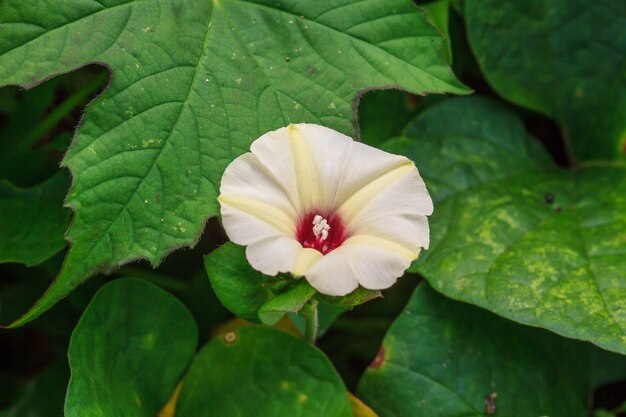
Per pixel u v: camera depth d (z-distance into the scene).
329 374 0.28
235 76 0.27
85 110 0.26
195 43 0.27
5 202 0.29
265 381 0.28
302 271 0.25
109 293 0.28
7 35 0.26
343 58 0.27
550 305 0.28
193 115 0.27
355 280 0.25
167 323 0.28
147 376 0.28
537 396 0.29
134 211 0.26
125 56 0.27
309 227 0.26
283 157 0.26
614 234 0.30
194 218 0.26
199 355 0.28
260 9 0.28
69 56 0.26
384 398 0.28
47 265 0.30
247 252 0.25
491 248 0.29
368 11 0.28
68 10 0.26
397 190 0.26
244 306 0.26
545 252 0.29
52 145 0.30
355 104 0.27
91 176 0.26
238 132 0.27
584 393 0.30
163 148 0.26
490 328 0.29
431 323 0.29
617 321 0.28
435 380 0.29
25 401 0.30
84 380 0.27
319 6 0.28
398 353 0.29
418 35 0.28
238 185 0.25
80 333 0.27
